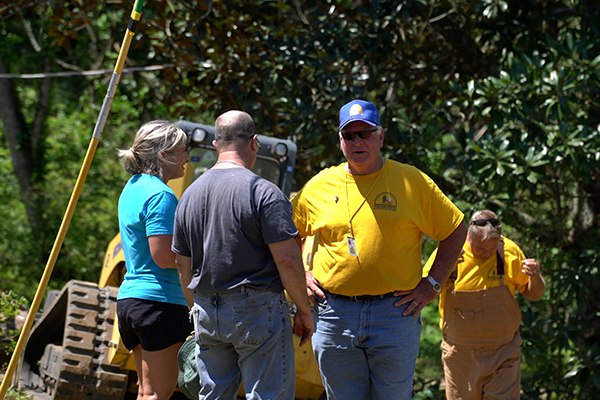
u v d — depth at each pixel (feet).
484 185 46.60
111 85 22.50
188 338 22.03
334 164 55.47
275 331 18.06
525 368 53.01
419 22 56.13
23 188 95.61
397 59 59.26
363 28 53.26
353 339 20.75
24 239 81.61
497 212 45.85
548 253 48.55
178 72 60.75
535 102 45.47
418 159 52.85
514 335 30.07
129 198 21.63
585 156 43.06
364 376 21.50
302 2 63.57
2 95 96.68
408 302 20.86
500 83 45.01
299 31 55.67
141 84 93.56
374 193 20.79
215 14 56.95
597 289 48.62
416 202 20.88
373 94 73.36
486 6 52.75
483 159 44.01
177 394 34.40
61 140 91.97
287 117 57.93
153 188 21.27
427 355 62.80
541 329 46.24
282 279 18.01
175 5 63.67
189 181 32.48
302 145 61.52
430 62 57.98
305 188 22.12
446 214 21.25
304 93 55.42
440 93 65.10
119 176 86.74
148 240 21.01
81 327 30.53
